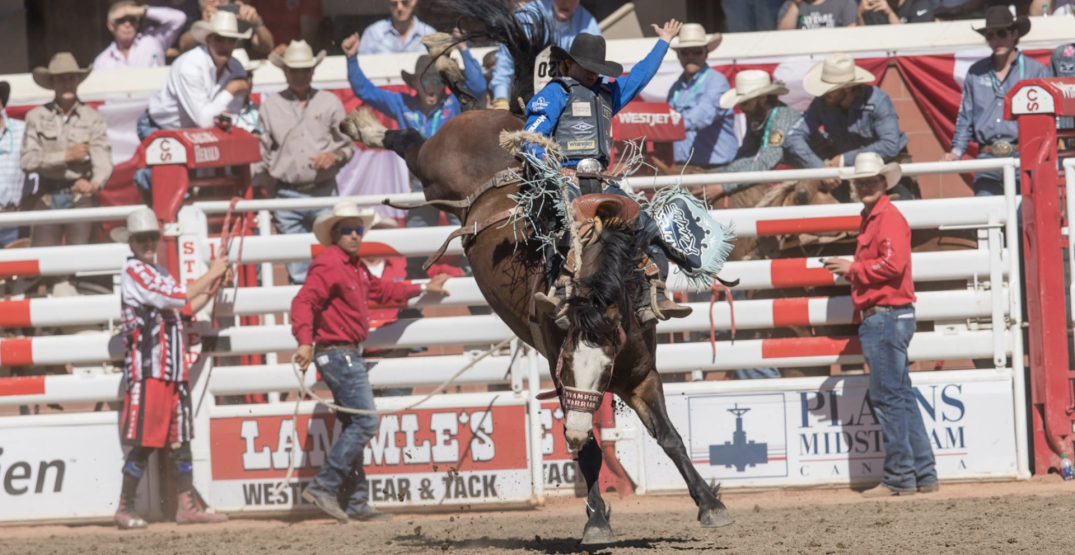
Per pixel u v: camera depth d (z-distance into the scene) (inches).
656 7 1824.6
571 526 1079.6
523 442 1232.2
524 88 1052.5
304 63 1513.3
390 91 1627.7
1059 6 1694.1
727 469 1235.2
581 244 801.6
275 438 1248.2
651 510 1153.4
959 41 1603.1
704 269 868.0
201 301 1223.5
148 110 1601.9
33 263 1273.4
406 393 1365.7
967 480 1223.5
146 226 1205.7
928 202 1230.3
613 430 1237.7
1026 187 1237.7
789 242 1307.8
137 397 1203.9
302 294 1190.3
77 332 1391.5
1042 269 1220.5
